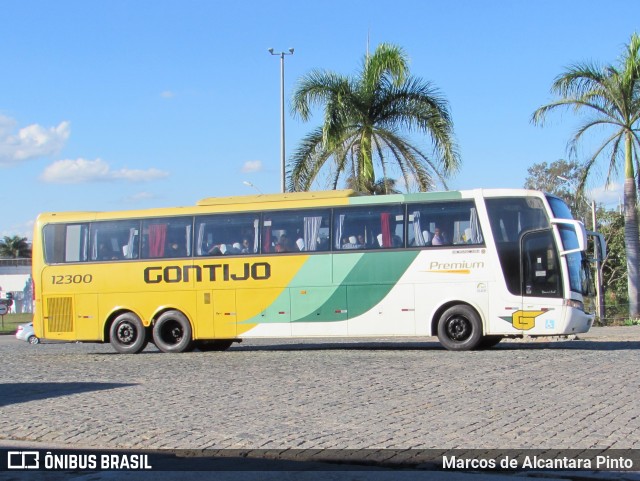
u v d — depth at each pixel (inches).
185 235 890.1
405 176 1266.0
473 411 442.0
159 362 775.1
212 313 871.7
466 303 804.6
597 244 830.5
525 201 801.6
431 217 821.2
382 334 821.2
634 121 1320.1
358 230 837.8
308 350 891.4
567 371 601.6
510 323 789.9
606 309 1496.1
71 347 1205.7
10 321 2586.1
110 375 674.8
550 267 786.8
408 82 1249.4
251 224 871.1
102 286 908.6
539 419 413.1
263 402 499.2
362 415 442.0
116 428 430.0
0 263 3339.1
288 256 853.2
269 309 853.8
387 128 1268.5
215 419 446.0
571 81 1321.4
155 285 892.0
